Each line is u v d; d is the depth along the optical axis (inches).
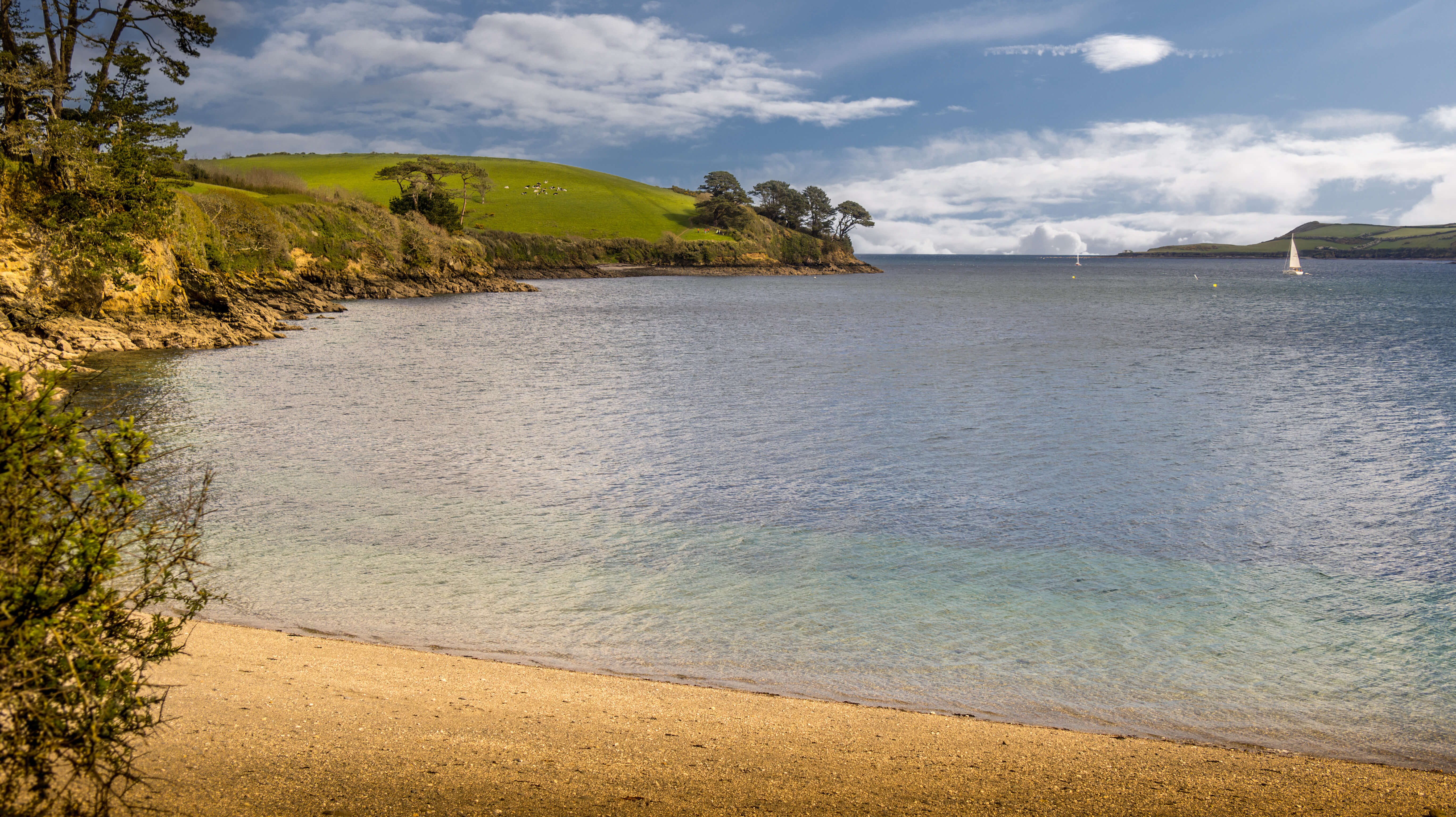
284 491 683.4
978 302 3801.7
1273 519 653.9
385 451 846.5
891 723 318.7
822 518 650.2
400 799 234.2
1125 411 1141.1
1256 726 333.4
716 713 322.7
